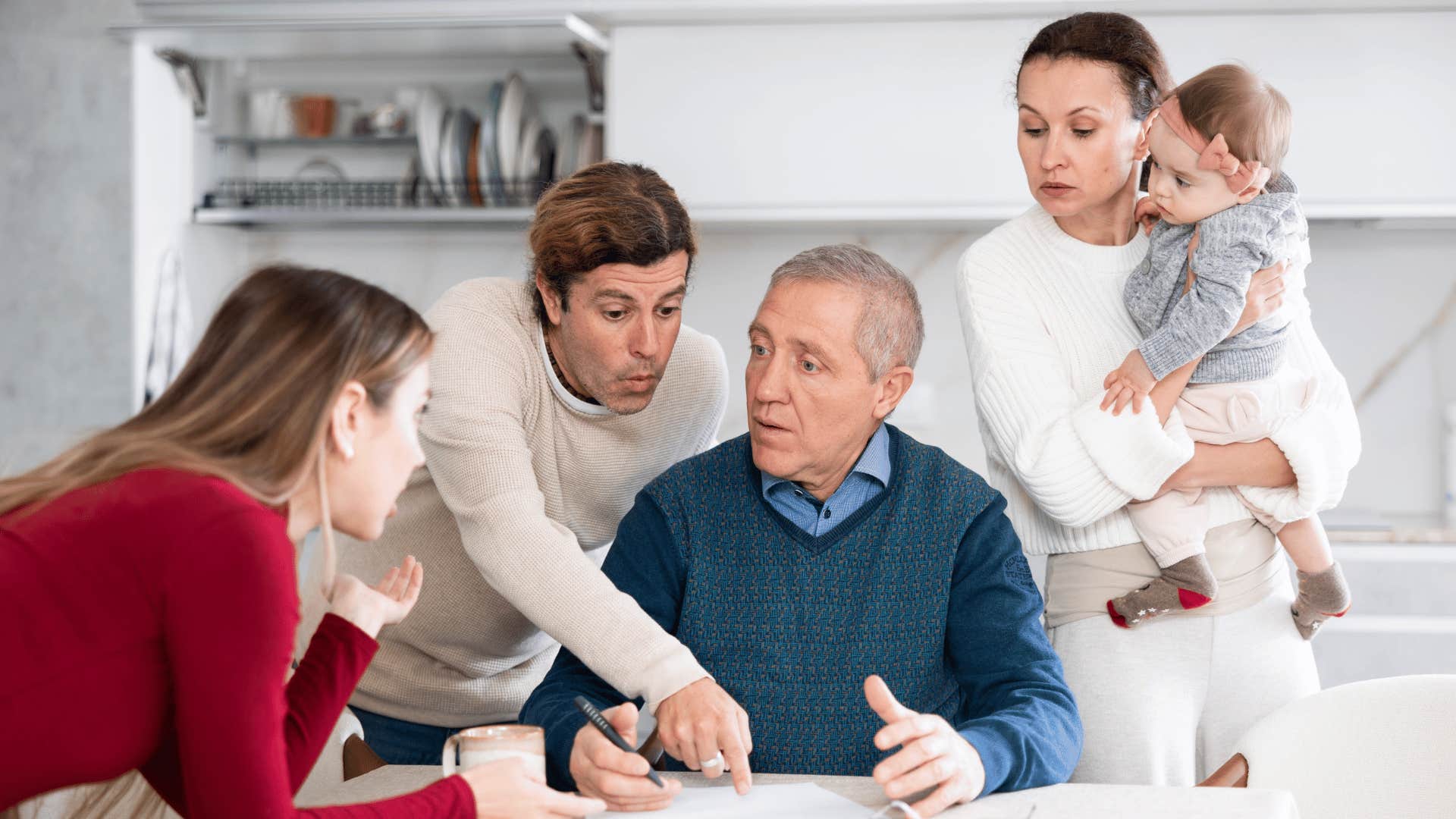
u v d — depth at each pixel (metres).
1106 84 1.50
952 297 3.26
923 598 1.38
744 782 1.14
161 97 3.14
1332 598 1.58
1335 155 2.79
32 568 0.89
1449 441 3.09
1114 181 1.54
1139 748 1.53
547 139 3.25
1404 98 2.78
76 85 3.06
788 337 1.33
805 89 2.90
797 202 2.91
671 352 1.51
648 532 1.43
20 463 3.04
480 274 3.44
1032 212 1.67
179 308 3.18
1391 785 1.32
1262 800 1.12
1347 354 3.19
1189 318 1.46
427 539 1.62
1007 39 2.84
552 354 1.53
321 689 1.05
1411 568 2.71
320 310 0.99
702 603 1.39
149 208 3.11
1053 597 1.64
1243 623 1.55
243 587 0.89
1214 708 1.56
